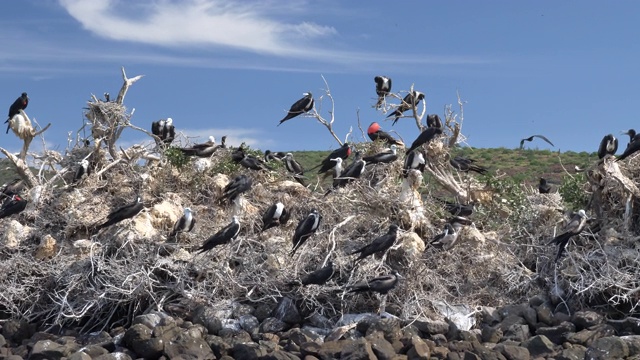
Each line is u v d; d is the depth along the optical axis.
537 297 15.25
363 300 15.09
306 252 15.69
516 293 15.94
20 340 14.94
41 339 14.47
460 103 18.73
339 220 16.59
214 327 14.43
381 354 12.96
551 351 13.40
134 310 15.22
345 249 15.81
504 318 14.73
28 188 18.66
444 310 14.78
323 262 15.08
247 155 18.44
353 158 18.89
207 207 17.61
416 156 16.56
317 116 19.06
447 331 14.09
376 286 14.07
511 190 18.91
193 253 15.84
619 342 13.03
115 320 15.56
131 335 13.52
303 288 14.76
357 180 16.50
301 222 14.65
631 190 16.11
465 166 18.56
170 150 18.48
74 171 18.66
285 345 13.63
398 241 15.56
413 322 14.16
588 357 12.95
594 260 15.36
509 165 38.03
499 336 14.08
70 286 15.22
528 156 40.53
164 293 15.22
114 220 15.20
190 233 16.19
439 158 18.97
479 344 13.31
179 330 14.01
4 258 16.59
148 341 13.37
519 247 17.05
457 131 18.70
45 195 17.95
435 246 15.53
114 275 14.89
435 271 15.55
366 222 16.55
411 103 19.25
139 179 18.12
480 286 15.91
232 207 17.12
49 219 17.44
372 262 15.14
